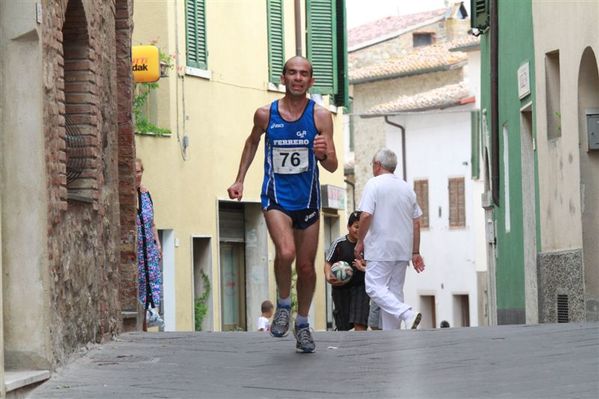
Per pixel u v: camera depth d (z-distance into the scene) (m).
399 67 85.50
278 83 44.47
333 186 49.41
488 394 11.88
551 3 25.75
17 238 14.14
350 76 88.31
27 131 14.20
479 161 72.69
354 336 17.91
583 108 23.64
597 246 23.59
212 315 39.72
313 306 48.00
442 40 91.12
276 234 14.73
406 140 84.19
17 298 14.09
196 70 39.56
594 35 22.34
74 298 15.72
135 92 36.34
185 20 39.12
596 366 13.45
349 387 12.73
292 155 14.77
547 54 26.38
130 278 21.86
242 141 42.31
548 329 17.69
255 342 17.31
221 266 41.50
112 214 18.62
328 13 48.06
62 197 15.02
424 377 13.28
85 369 14.70
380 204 21.30
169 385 13.24
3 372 12.32
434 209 82.38
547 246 26.70
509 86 31.28
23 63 14.23
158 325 23.81
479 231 79.19
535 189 27.97
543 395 11.64
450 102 79.50
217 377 13.76
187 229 38.47
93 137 17.12
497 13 33.12
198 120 39.59
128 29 22.02
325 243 50.28
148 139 36.78
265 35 44.03
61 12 15.51
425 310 85.06
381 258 21.34
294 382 13.20
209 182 40.03
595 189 23.61
